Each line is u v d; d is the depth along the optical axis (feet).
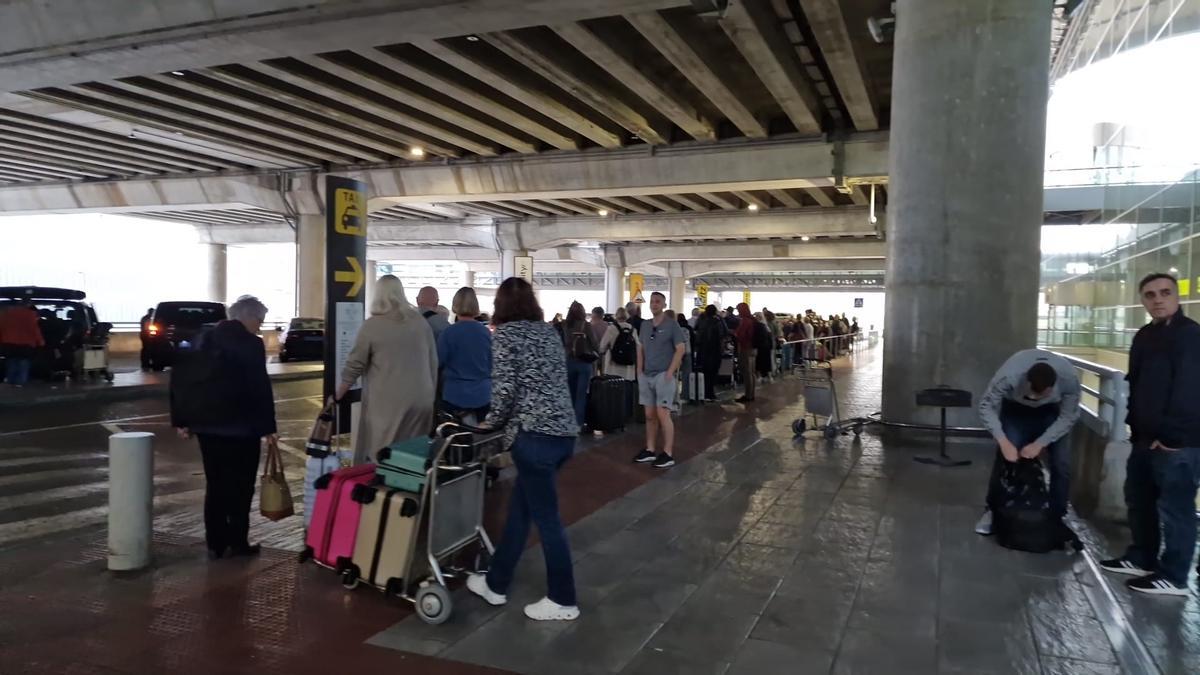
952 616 15.21
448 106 65.67
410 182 90.22
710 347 51.16
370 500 15.98
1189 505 16.07
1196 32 66.13
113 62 48.49
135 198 105.70
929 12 33.94
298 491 26.17
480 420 22.49
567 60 54.75
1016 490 19.47
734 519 22.11
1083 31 108.99
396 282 18.94
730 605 15.70
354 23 42.55
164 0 43.55
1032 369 18.79
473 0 39.50
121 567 17.38
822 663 13.17
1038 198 33.96
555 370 14.60
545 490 14.58
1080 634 14.40
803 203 118.11
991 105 33.17
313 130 75.36
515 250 135.74
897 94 35.70
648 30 45.91
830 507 23.49
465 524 16.81
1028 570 17.90
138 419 43.21
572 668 12.89
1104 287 90.68
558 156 83.41
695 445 34.32
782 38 52.29
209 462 18.11
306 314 98.99
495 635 14.17
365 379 19.02
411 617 14.96
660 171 80.59
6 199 113.91
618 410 37.06
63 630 14.24
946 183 33.65
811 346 87.92
